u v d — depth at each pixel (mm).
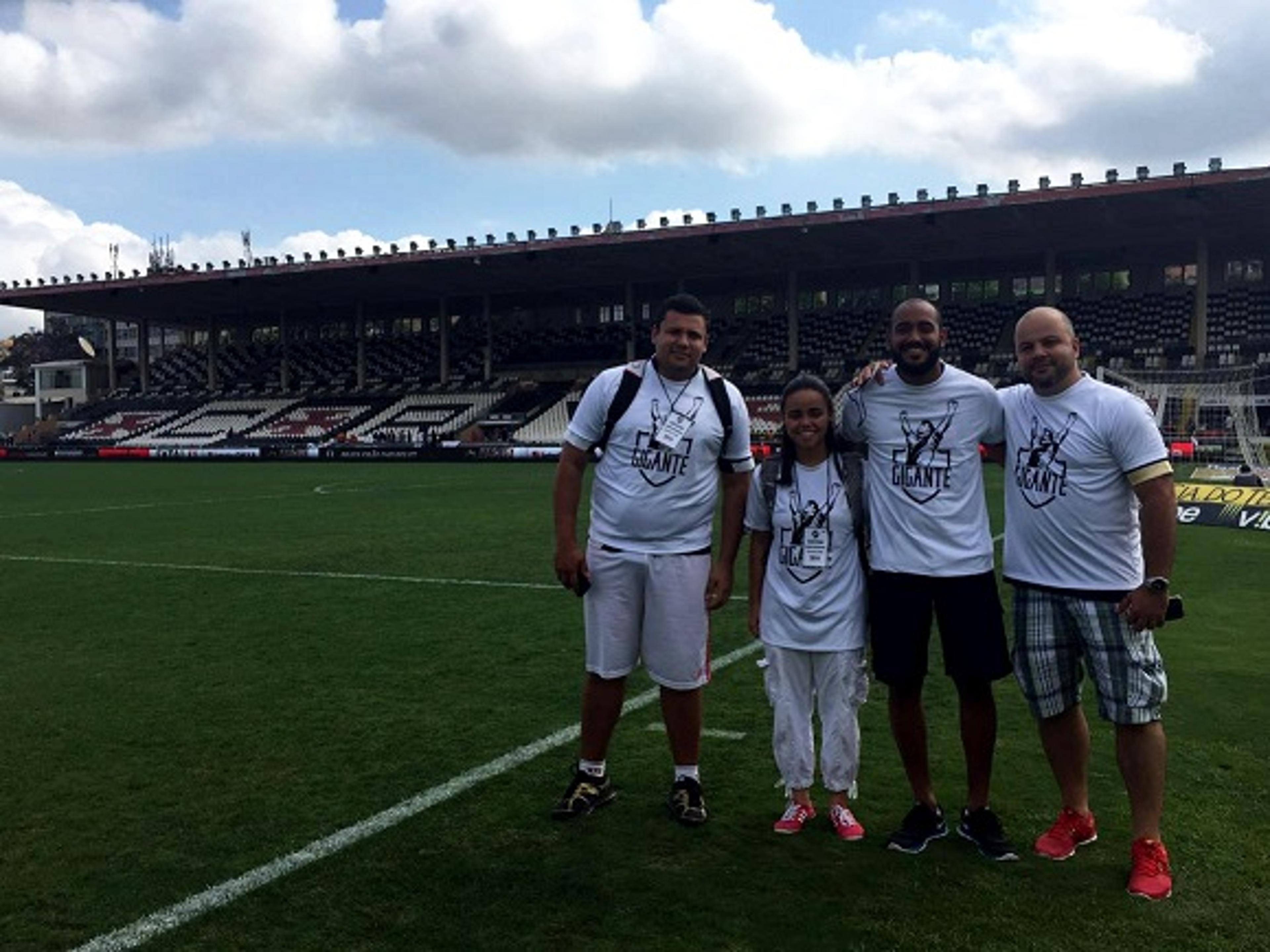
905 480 3299
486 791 3908
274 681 5633
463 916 2895
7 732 4723
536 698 5250
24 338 79875
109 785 3994
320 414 43562
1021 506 3273
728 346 40594
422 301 45250
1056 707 3262
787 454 3488
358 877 3156
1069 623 3223
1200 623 6844
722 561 3740
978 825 3336
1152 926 2793
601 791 3729
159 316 49531
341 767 4191
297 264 37562
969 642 3254
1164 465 3023
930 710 4965
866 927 2803
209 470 31250
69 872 3203
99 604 8148
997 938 2729
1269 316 33281
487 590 8641
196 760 4289
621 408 3621
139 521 15234
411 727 4742
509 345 45250
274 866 3234
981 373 34281
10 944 2758
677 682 3617
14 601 8328
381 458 36438
